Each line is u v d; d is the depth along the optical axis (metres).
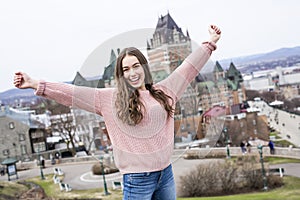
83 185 10.75
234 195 8.88
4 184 12.88
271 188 9.54
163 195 1.63
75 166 12.09
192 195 8.50
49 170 12.94
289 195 8.72
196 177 8.44
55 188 11.72
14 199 12.06
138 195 1.57
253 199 8.68
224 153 9.84
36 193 11.73
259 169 9.76
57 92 1.56
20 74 1.57
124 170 1.58
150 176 1.57
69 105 1.59
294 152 10.76
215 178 8.83
